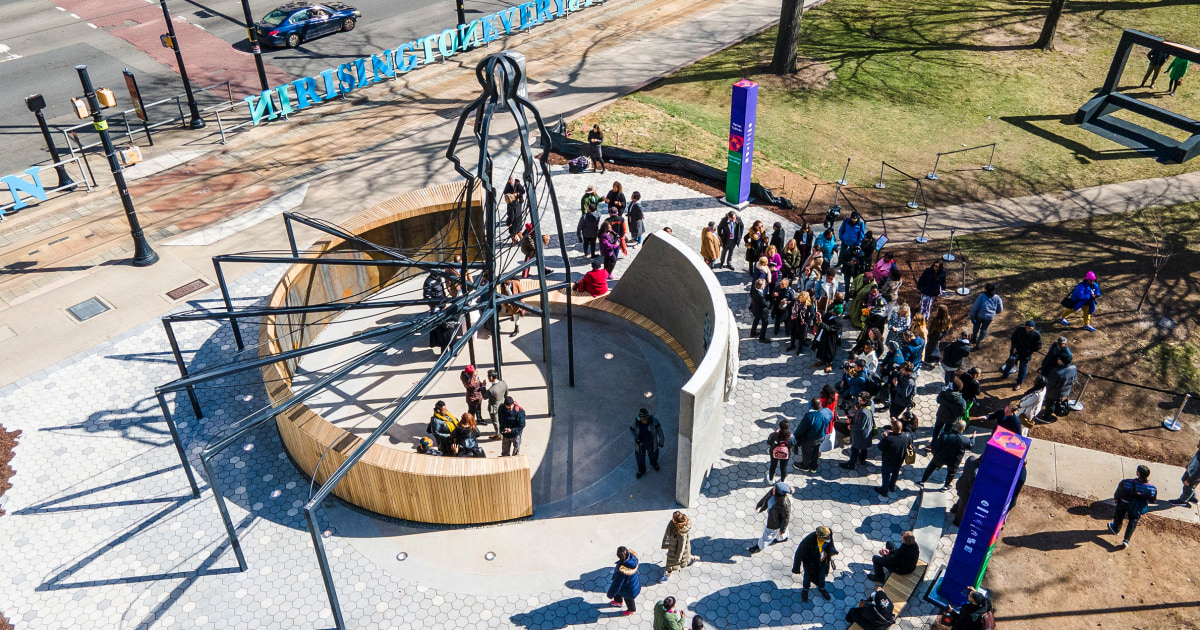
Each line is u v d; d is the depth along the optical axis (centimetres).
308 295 1848
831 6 3772
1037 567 1335
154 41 3294
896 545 1340
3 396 1662
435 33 3447
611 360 1800
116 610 1248
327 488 1127
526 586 1290
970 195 2453
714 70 3167
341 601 1265
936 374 1722
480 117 1427
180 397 1662
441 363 1343
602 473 1509
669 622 1109
